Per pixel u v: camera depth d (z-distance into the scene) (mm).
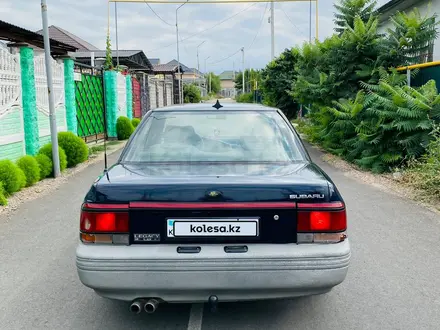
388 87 9352
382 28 22719
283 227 2965
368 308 3662
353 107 10773
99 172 10305
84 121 15336
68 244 5312
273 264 2891
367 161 9781
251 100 48688
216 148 3861
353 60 12055
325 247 2961
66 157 10641
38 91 11109
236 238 2943
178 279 2875
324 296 3889
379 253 4883
